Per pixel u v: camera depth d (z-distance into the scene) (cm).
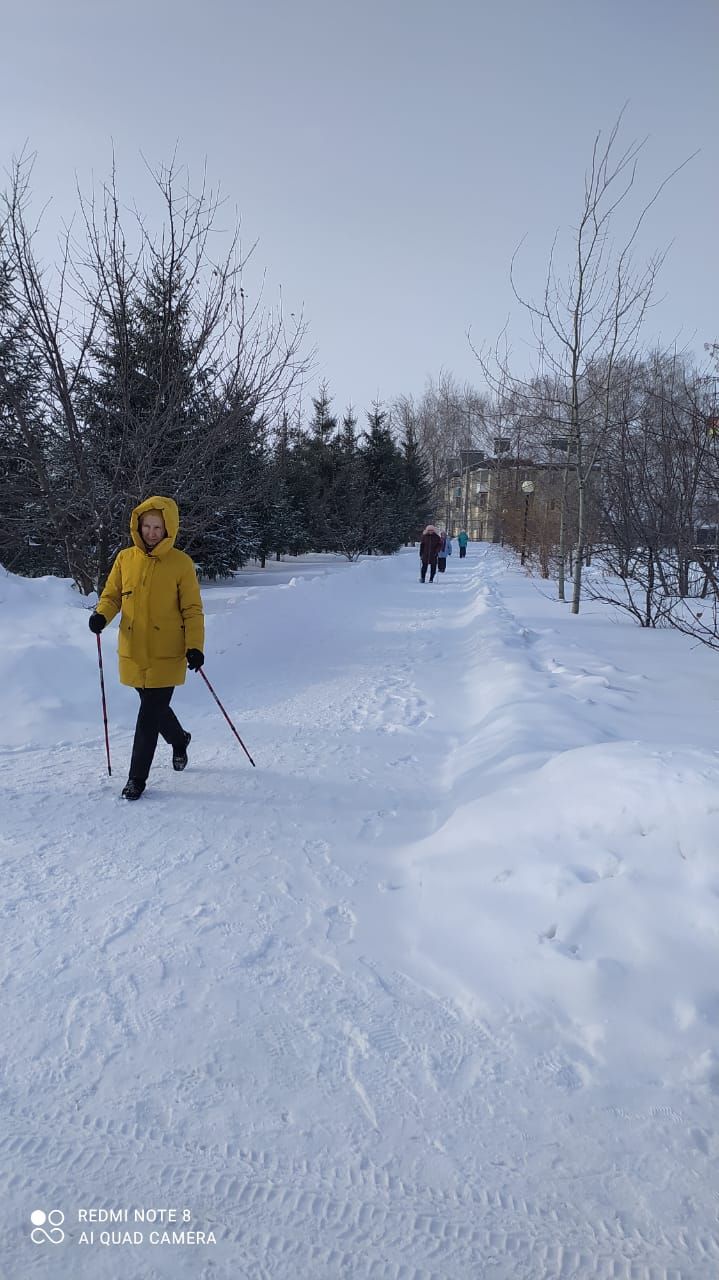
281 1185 204
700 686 737
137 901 351
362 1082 241
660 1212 197
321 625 1284
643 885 292
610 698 673
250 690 809
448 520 7700
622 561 1256
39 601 801
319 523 4212
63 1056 250
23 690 648
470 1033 263
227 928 328
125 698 700
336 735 638
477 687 798
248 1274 180
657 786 321
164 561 505
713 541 994
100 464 1083
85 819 448
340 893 362
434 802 486
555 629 1173
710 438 881
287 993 284
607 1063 246
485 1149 216
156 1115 227
